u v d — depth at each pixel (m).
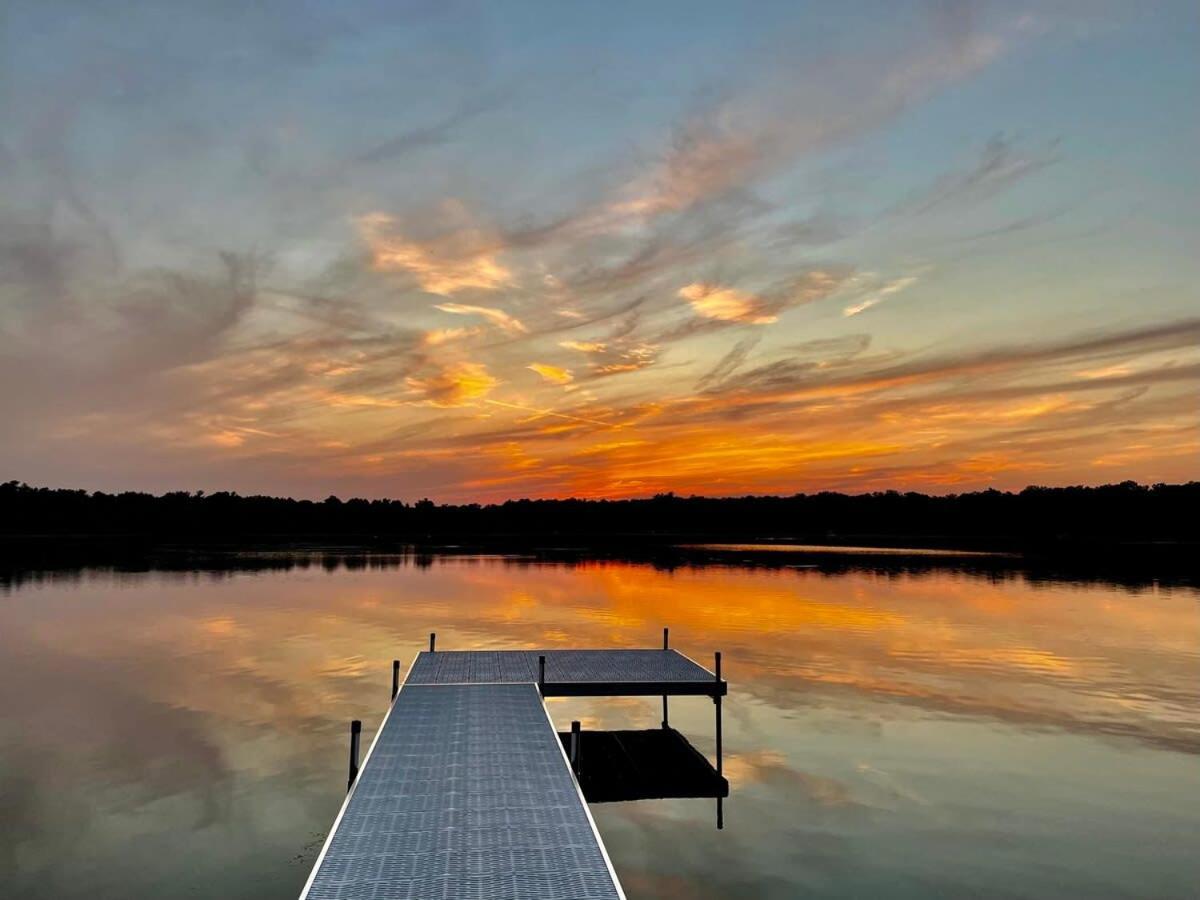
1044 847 14.83
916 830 15.60
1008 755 20.34
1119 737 22.02
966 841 15.09
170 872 13.41
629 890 13.09
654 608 50.25
